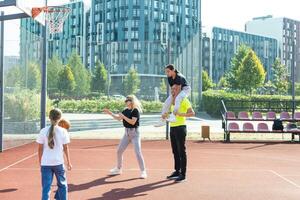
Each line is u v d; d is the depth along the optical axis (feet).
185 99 30.76
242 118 68.18
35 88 60.39
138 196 26.05
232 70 286.05
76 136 70.13
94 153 47.62
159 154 47.24
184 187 29.01
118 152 33.50
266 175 34.19
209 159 43.70
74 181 30.78
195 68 129.18
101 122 89.71
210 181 31.35
